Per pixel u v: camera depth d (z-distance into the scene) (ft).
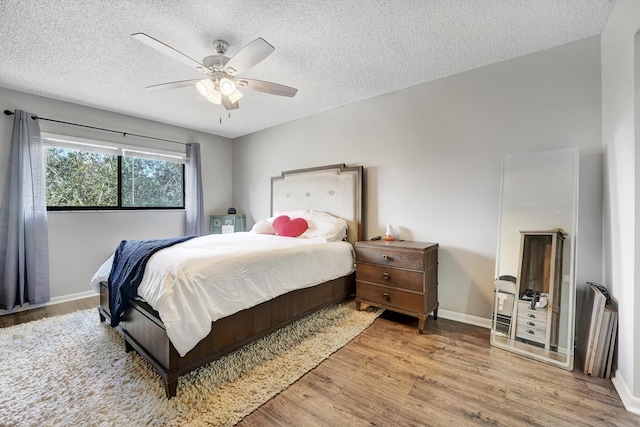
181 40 6.79
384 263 8.54
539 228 7.10
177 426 4.45
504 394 5.26
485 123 8.23
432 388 5.44
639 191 4.85
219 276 5.94
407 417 4.69
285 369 5.99
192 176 14.26
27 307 9.73
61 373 5.83
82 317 8.87
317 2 5.59
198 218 14.32
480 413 4.78
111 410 4.78
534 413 4.77
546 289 6.82
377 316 8.90
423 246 8.16
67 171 10.99
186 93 10.00
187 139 14.40
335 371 6.00
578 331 6.73
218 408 4.84
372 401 5.08
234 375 5.77
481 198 8.31
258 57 5.99
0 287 9.27
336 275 9.31
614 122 5.86
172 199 14.14
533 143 7.52
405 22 6.25
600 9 5.86
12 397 5.09
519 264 7.27
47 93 9.89
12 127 9.54
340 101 10.96
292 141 13.26
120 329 6.97
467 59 7.85
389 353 6.75
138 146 12.55
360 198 10.64
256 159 15.07
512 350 6.83
